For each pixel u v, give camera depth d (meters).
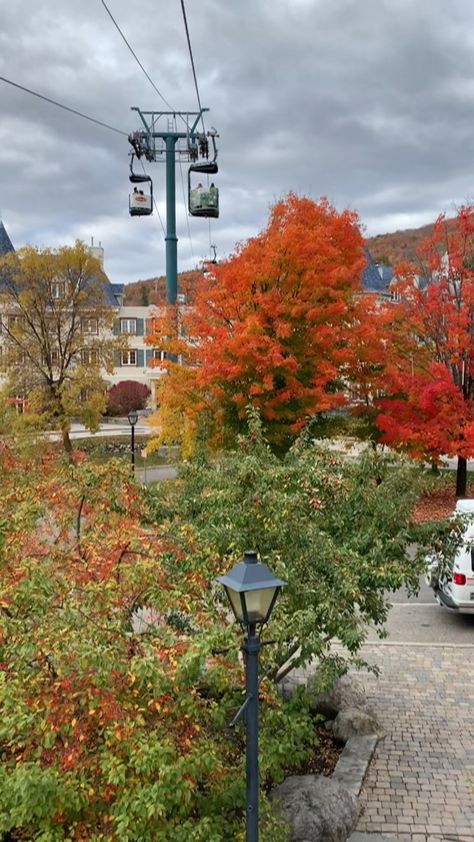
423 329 19.69
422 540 7.21
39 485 7.88
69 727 4.28
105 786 4.28
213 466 8.76
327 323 16.88
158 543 5.95
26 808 4.00
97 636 4.61
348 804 6.07
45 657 4.67
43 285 28.81
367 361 18.34
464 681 9.31
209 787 5.07
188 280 21.70
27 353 28.52
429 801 6.50
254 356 15.71
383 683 9.25
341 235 18.16
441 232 20.14
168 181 20.58
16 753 4.74
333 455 7.72
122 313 54.94
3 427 20.39
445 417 18.31
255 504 6.45
